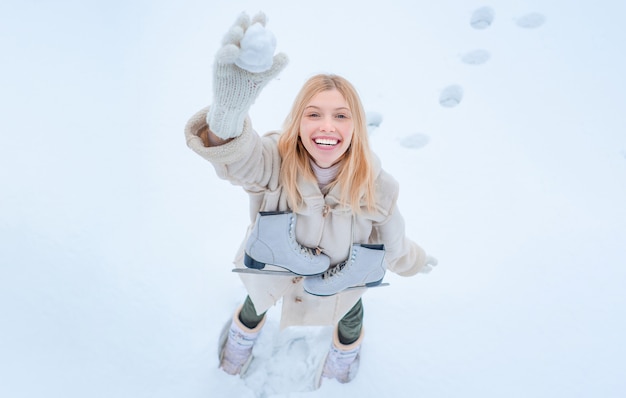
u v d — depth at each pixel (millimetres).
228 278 2000
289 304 1529
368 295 2031
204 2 3064
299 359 1888
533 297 2064
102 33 2814
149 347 1818
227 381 1799
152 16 2949
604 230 2260
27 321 1796
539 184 2400
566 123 2623
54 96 2502
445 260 2154
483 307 2027
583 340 1964
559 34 2990
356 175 1182
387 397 1802
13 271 1892
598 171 2453
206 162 2377
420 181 2391
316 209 1218
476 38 2980
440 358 1894
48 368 1730
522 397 1835
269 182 1193
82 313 1850
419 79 2779
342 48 2904
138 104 2549
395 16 3092
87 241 2021
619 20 3059
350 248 1298
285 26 2992
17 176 2174
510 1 3141
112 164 2295
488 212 2307
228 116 989
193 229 2139
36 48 2680
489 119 2625
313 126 1100
